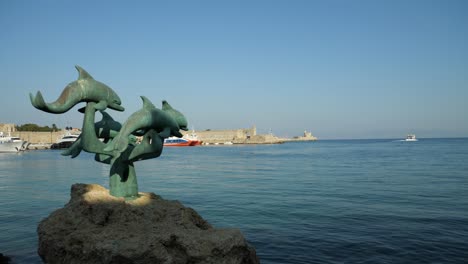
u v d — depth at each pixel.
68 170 37.44
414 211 15.45
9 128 97.44
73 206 7.83
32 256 9.84
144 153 8.19
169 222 7.75
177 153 80.31
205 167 42.19
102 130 8.57
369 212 15.31
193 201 18.56
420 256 9.85
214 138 162.12
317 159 56.81
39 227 7.79
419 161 48.81
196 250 6.78
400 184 24.81
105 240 6.81
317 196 19.83
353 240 11.28
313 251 10.34
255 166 43.38
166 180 28.69
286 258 9.83
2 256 9.84
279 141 176.38
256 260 8.21
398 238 11.43
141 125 7.76
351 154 72.38
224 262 6.86
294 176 31.30
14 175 32.44
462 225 12.96
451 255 9.89
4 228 12.92
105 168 39.88
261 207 16.67
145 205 8.16
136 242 6.71
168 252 6.89
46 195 20.73
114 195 8.39
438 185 23.98
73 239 7.17
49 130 128.50
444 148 96.88
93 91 7.77
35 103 6.87
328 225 13.18
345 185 24.64
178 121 9.05
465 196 19.30
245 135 170.00
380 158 57.44
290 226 13.09
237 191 22.16
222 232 7.23
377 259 9.67
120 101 8.39
